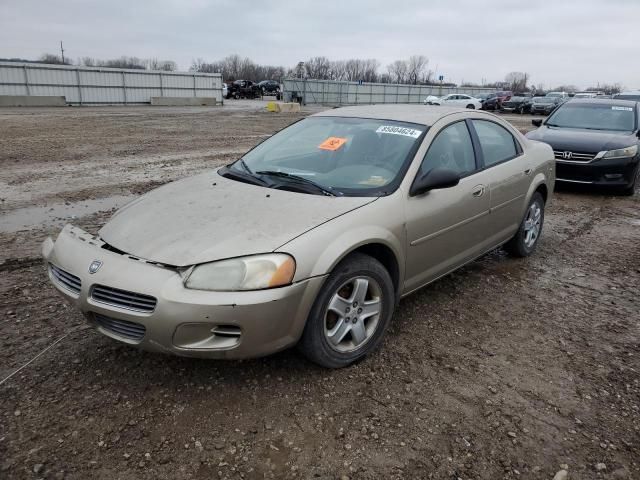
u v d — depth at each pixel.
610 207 7.95
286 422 2.68
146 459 2.40
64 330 3.51
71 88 36.41
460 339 3.60
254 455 2.45
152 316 2.57
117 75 38.44
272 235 2.79
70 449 2.44
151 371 3.06
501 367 3.27
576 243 5.99
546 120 10.08
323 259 2.81
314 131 4.18
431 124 3.92
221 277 2.60
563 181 8.69
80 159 11.10
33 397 2.79
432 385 3.04
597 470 2.44
